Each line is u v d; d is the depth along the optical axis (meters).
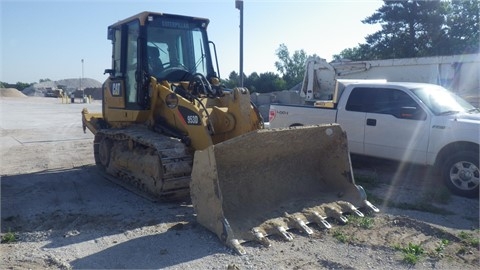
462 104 8.73
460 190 7.52
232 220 5.58
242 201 5.95
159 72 8.01
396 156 8.56
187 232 5.55
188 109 7.11
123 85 8.57
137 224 5.93
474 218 6.33
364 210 6.40
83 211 6.60
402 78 15.77
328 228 5.70
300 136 6.18
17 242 5.36
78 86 113.69
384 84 8.95
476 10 36.97
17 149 13.09
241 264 4.68
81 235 5.56
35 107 38.56
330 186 6.82
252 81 42.56
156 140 7.04
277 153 6.23
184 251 5.01
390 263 4.75
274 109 10.66
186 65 8.34
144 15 7.77
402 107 8.27
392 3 38.28
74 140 15.27
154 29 7.99
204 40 8.61
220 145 5.46
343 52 53.56
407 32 38.28
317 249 5.10
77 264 4.71
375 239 5.41
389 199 7.16
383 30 39.38
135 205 6.90
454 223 6.10
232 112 7.07
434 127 7.97
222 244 5.19
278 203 6.18
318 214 5.94
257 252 5.00
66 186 8.25
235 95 7.01
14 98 65.06
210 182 5.45
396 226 5.87
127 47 8.49
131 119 8.28
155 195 7.05
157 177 6.89
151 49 7.95
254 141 5.68
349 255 4.94
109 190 7.91
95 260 4.80
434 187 7.96
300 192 6.55
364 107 9.07
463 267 4.67
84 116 10.66
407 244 5.26
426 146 8.07
